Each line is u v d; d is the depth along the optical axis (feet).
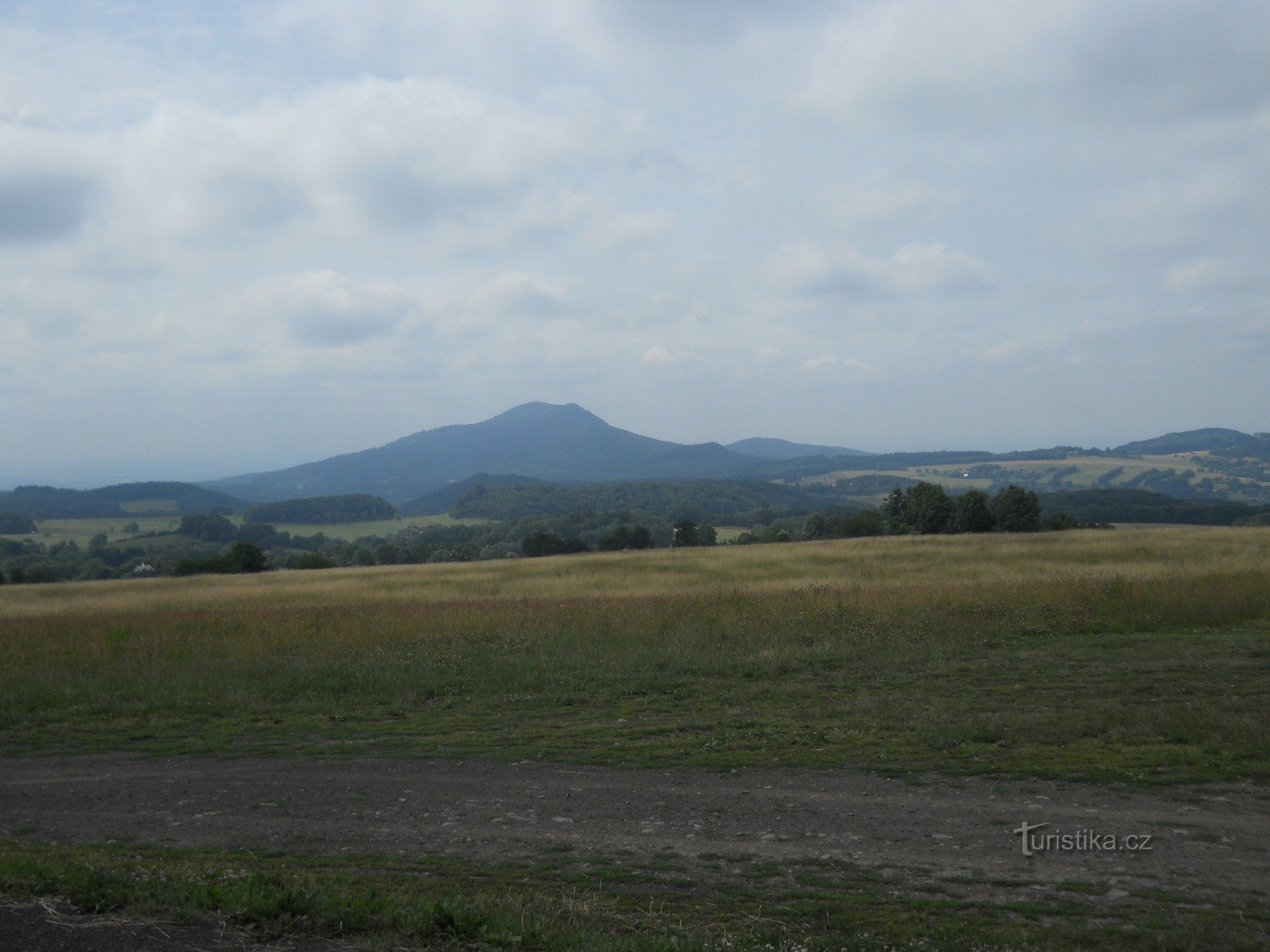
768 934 13.33
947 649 41.24
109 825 20.34
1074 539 124.67
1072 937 13.12
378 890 15.51
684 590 71.56
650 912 14.46
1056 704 29.19
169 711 34.24
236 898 13.91
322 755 26.73
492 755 25.75
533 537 278.26
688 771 23.20
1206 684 31.24
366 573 131.95
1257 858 16.08
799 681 35.91
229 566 196.44
